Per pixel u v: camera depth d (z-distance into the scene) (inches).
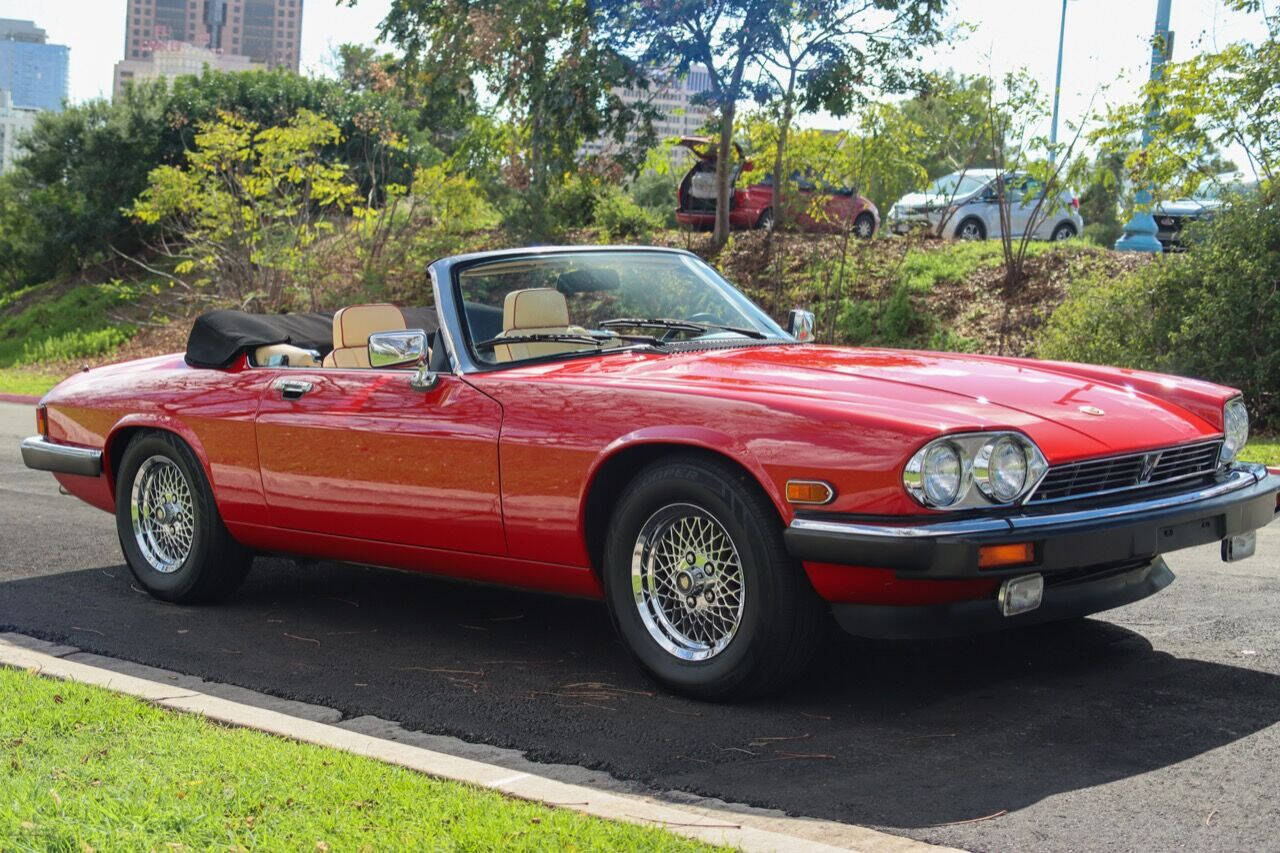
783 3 708.7
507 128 855.7
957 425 160.6
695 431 173.0
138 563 255.0
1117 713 169.9
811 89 741.9
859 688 183.9
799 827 134.5
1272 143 558.9
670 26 740.0
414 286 890.1
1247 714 168.4
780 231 839.1
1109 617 220.2
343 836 124.1
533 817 129.2
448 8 810.8
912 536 156.6
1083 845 129.0
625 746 163.3
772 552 168.2
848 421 163.5
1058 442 168.6
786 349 208.8
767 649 170.7
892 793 144.1
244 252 943.0
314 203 1049.5
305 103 1193.4
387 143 1053.2
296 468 221.5
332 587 263.4
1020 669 191.0
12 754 150.2
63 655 214.1
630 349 206.8
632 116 782.5
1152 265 571.8
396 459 205.8
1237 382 522.9
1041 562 160.7
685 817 131.6
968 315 695.1
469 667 202.8
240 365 238.1
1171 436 181.8
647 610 184.4
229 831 125.2
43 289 1187.3
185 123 1177.4
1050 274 709.3
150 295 1105.4
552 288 214.7
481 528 197.5
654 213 983.0
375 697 188.4
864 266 765.3
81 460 260.7
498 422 193.2
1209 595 235.8
